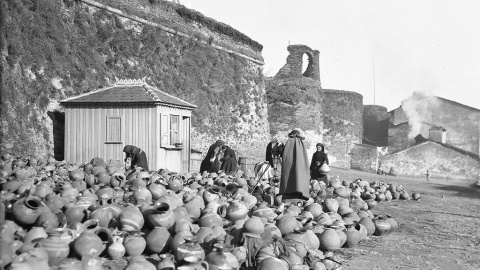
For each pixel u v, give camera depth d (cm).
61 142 1934
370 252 938
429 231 1237
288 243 741
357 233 962
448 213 1655
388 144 6359
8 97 1694
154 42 2673
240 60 3638
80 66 2148
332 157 5744
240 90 3544
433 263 877
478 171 5228
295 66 4938
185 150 1994
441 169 5353
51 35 2020
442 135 5897
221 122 3238
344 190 1526
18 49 1802
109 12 2428
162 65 2723
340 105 5812
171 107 1878
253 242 697
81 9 2266
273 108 4784
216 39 3381
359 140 6003
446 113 6175
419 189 3077
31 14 1936
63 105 1855
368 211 1244
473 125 6053
